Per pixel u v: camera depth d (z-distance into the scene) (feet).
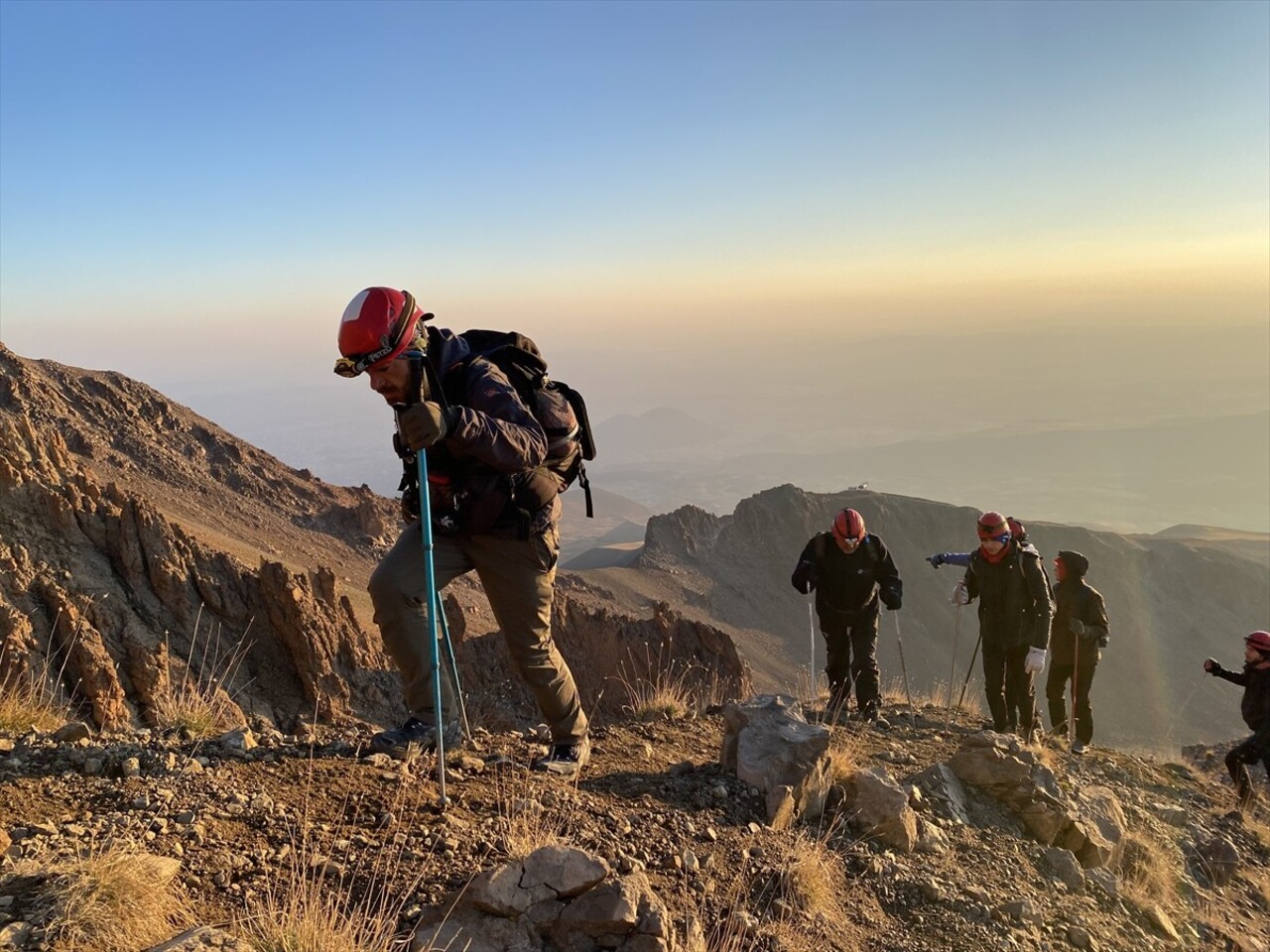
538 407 13.15
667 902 12.03
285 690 49.34
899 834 16.57
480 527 13.10
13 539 48.14
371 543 184.65
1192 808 26.99
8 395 162.61
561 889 10.50
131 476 162.61
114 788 12.25
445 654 15.07
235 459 190.70
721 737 20.94
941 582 372.17
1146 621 375.45
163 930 8.89
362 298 11.78
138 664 41.65
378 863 11.14
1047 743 29.81
